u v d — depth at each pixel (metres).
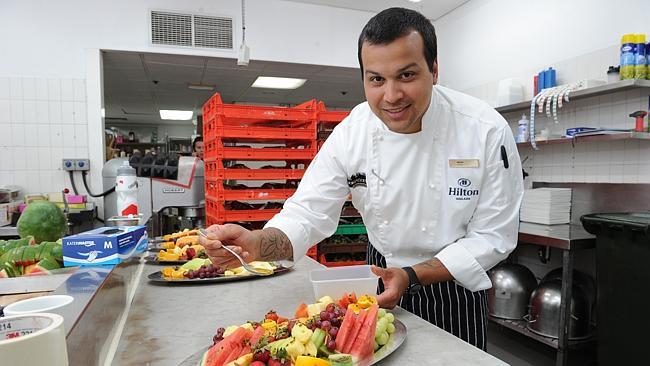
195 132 10.33
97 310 0.76
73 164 3.38
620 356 2.17
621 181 2.69
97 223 3.46
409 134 1.23
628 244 2.10
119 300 1.01
